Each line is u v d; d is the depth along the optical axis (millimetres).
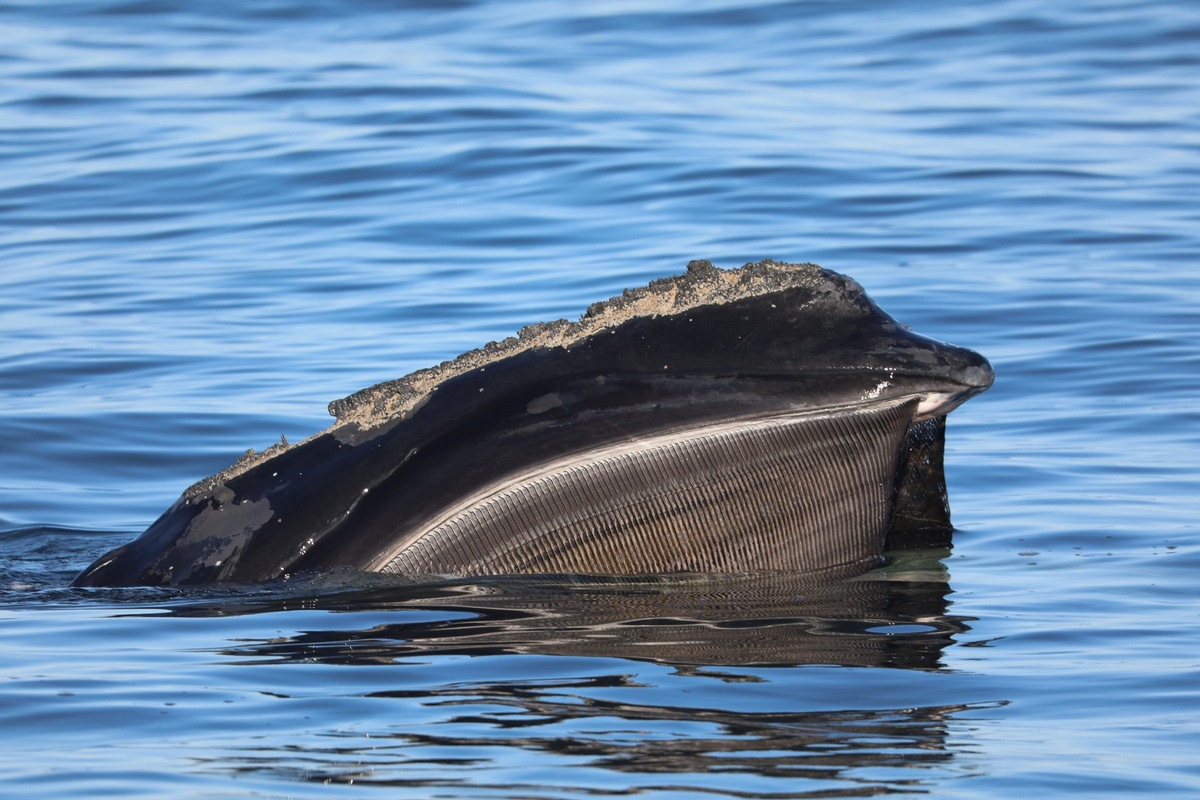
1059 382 49125
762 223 68375
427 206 72938
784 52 106875
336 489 28578
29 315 60000
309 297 61312
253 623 27078
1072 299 57031
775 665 24875
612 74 100938
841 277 28188
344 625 26766
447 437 28312
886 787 20078
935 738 21891
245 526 28953
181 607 28141
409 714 22750
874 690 23844
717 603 27922
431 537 28016
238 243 69438
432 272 63625
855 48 107312
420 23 119125
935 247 64500
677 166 76875
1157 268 61062
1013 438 43844
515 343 28906
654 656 25234
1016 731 22250
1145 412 45500
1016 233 66250
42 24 118750
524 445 27812
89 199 76500
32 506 39875
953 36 108938
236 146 83625
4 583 31031
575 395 27938
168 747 21656
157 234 71312
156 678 24531
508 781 20156
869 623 27109
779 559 28656
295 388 50031
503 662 24938
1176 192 72125
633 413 27641
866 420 27672
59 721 22766
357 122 87562
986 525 35281
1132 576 30891
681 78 99750
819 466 28047
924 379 27188
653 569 28406
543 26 116500
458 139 82938
